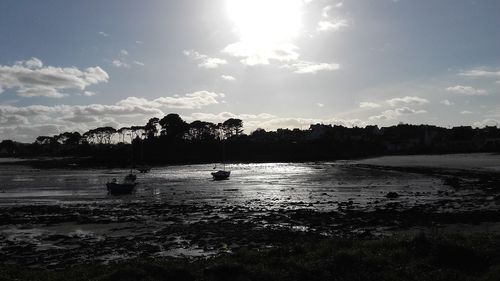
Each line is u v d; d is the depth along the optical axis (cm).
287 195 6209
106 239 3194
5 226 4009
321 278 1528
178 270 1592
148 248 2764
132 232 3488
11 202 6153
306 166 15338
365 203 5025
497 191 5975
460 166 12662
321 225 3525
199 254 2534
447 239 1853
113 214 4600
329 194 6203
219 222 3816
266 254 1861
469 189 6394
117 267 1733
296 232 3136
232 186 8025
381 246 1870
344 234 3056
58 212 4891
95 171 14900
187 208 4909
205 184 8631
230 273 1559
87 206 5438
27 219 4366
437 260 1625
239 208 4819
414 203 4938
